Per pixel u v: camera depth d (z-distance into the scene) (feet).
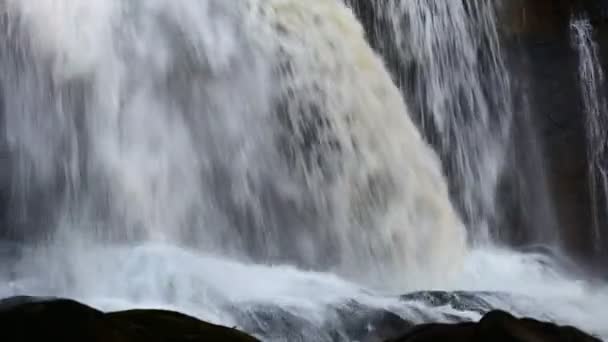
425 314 45.75
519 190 101.96
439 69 102.83
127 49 67.92
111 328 14.17
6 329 13.73
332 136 76.74
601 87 101.55
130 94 67.31
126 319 15.24
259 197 70.85
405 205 79.41
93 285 53.83
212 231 67.62
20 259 57.31
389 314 44.60
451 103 102.89
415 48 100.99
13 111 63.05
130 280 52.65
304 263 70.85
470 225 99.91
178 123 68.80
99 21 66.90
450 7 104.83
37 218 61.98
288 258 70.49
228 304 45.83
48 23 64.80
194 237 66.74
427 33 102.37
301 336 42.98
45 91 64.08
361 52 84.07
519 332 15.24
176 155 67.77
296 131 74.90
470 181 101.65
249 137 71.87
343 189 75.61
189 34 70.95
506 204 101.81
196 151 68.85
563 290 77.00
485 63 104.42
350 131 78.54
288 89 75.72
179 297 49.78
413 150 84.12
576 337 15.72
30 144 63.16
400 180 80.28
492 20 104.27
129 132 66.49
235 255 67.87
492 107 103.76
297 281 55.36
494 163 102.68
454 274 80.59
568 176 101.19
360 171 77.41
